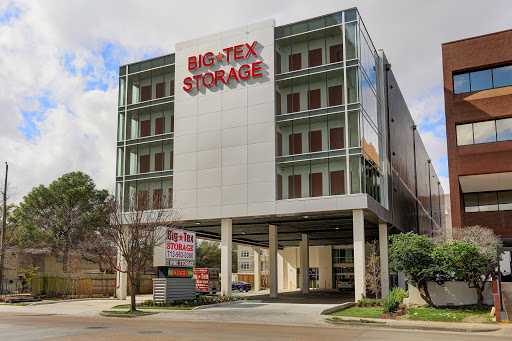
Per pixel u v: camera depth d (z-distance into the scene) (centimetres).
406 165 5372
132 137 4372
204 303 3047
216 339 1550
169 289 2989
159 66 4350
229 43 3984
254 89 3825
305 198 3544
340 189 3484
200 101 4019
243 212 3709
